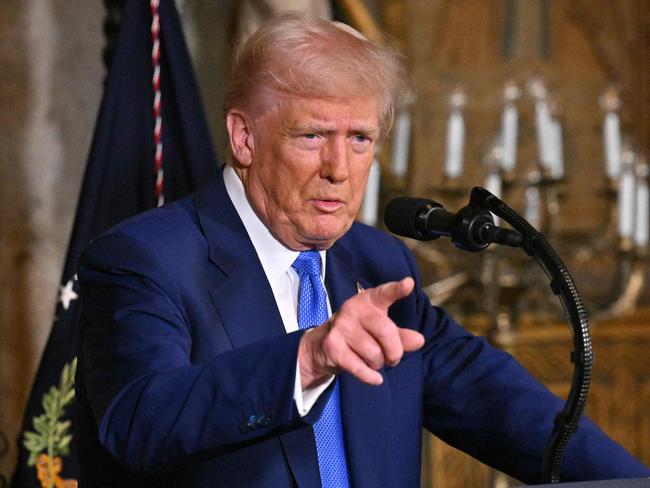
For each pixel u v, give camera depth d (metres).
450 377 4.85
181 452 3.58
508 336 8.43
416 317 4.99
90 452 4.45
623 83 11.77
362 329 3.28
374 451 4.48
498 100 11.27
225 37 8.44
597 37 11.66
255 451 4.23
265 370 3.55
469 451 4.84
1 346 7.88
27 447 6.00
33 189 7.92
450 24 11.16
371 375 3.26
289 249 4.48
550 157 8.83
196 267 4.34
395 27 10.86
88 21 8.00
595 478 4.42
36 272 7.93
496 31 11.33
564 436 3.93
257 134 4.29
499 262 8.49
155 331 3.98
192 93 6.21
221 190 4.58
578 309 3.85
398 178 8.55
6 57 7.85
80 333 4.41
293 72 4.12
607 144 8.99
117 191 6.06
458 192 8.87
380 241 5.11
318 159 4.20
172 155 6.18
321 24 4.21
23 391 7.89
